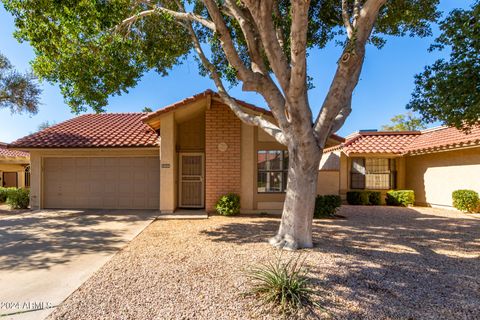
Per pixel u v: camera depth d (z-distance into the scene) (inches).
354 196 584.1
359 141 633.0
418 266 192.7
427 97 272.5
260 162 432.8
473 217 413.7
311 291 144.6
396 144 613.6
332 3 300.0
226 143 430.9
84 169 483.8
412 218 401.7
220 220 372.8
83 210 462.6
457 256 218.1
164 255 215.0
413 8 280.2
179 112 425.4
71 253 223.0
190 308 132.7
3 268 188.7
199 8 344.5
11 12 231.1
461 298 145.4
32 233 296.5
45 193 483.2
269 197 428.1
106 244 250.4
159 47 353.1
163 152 422.6
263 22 213.0
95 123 571.8
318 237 273.9
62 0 202.7
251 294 144.9
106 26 223.0
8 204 508.1
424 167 563.2
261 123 263.0
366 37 218.1
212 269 182.7
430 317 126.8
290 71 221.8
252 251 222.7
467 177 470.0
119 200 479.8
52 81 270.4
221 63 367.6
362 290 152.9
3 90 564.1
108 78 277.9
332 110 223.9
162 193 422.9
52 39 242.5
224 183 429.1
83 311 130.3
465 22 218.5
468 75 222.7
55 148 451.2
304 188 228.5
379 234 292.2
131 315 126.5
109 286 157.5
